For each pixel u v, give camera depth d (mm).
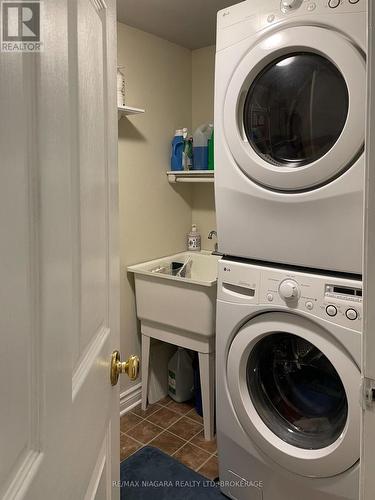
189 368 2504
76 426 633
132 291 2414
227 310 1592
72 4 593
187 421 2305
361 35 1189
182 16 2152
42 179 471
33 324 459
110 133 873
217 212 1618
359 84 1193
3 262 389
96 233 759
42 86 468
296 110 1403
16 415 421
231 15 1469
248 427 1572
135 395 2459
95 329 769
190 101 2697
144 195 2436
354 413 1291
